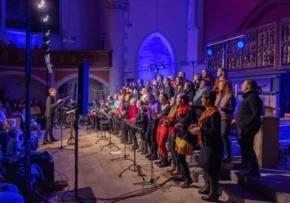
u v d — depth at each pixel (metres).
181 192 4.30
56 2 16.34
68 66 14.97
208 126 3.65
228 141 4.57
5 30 15.50
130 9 16.06
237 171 4.20
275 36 9.84
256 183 3.74
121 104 8.66
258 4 12.41
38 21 15.99
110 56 15.08
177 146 4.25
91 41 17.31
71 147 7.90
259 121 3.75
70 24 16.73
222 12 14.45
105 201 4.02
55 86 15.05
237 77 11.60
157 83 8.54
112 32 15.07
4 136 5.55
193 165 5.20
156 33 16.39
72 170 5.61
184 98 4.26
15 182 4.02
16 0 15.73
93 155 6.88
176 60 16.58
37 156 4.65
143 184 4.70
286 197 3.26
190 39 16.12
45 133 8.46
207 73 5.40
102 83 16.39
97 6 17.34
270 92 10.25
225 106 4.44
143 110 6.78
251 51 10.80
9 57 14.09
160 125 5.66
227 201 3.89
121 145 8.13
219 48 12.13
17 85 16.61
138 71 16.33
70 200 4.01
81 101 4.06
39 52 14.66
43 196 3.93
